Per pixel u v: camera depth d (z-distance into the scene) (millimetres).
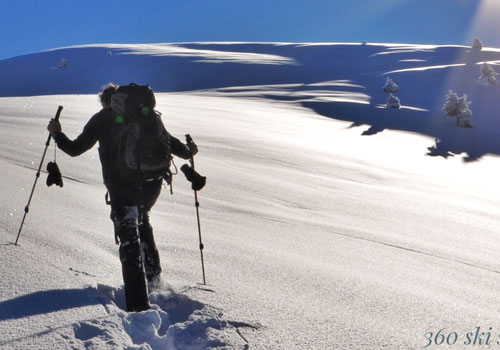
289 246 5523
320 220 7590
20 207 5676
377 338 2971
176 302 3416
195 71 112500
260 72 109000
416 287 4270
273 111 48375
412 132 48969
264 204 8508
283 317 3178
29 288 3256
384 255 5586
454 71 94562
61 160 10234
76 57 135625
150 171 3598
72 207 6094
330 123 46250
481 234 7762
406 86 87500
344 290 3916
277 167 14125
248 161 14484
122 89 3613
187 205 7602
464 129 52781
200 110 34031
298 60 128625
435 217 8992
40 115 19406
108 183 3578
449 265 5398
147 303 3244
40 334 2641
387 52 131375
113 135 3586
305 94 75000
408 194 11914
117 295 3484
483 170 29188
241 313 3166
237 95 73062
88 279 3596
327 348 2777
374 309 3527
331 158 17609
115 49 144000
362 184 12922
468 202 12133
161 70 115750
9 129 14484
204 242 5219
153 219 6242
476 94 80250
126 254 3340
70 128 16219
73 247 4348
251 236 5863
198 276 4008
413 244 6387
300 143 21844
